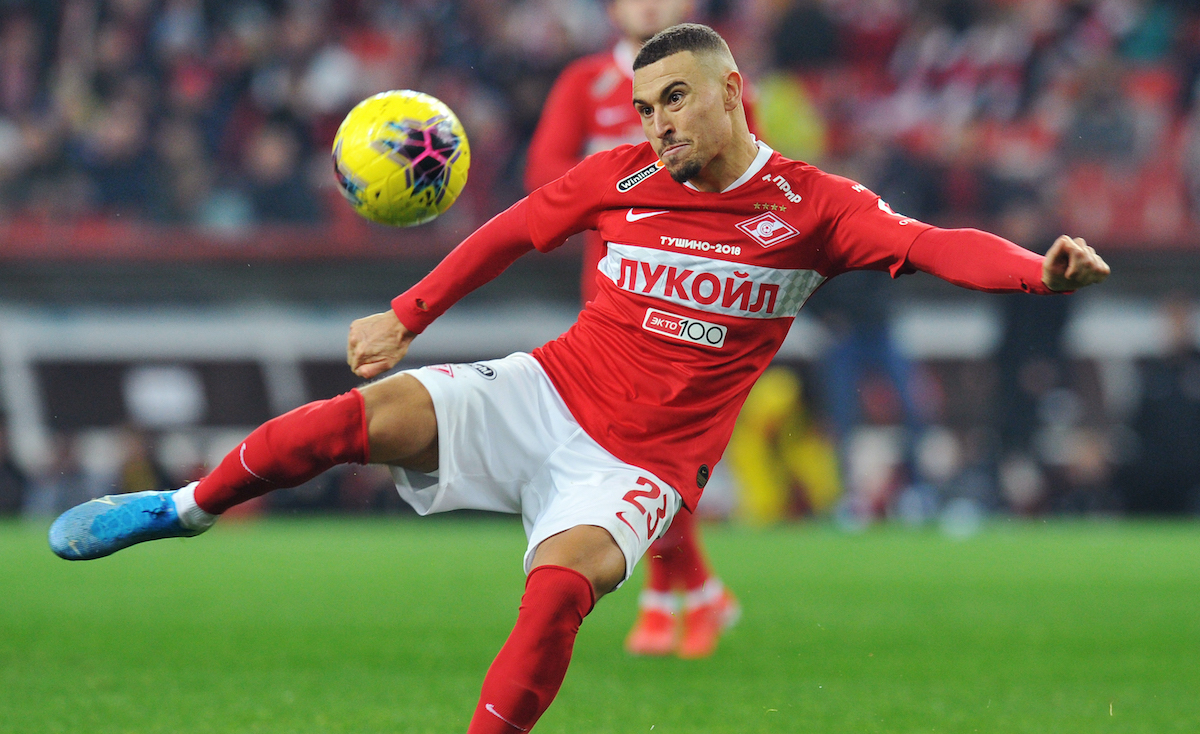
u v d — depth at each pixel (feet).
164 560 106.63
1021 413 156.66
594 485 37.81
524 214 41.29
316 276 168.35
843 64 199.11
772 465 148.46
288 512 168.86
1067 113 192.13
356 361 41.39
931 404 165.99
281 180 178.19
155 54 196.34
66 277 166.20
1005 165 186.09
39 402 166.20
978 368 166.91
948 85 199.31
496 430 39.14
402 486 39.37
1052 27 200.54
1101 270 31.48
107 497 39.09
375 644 62.44
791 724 45.14
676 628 64.75
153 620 70.59
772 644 63.36
